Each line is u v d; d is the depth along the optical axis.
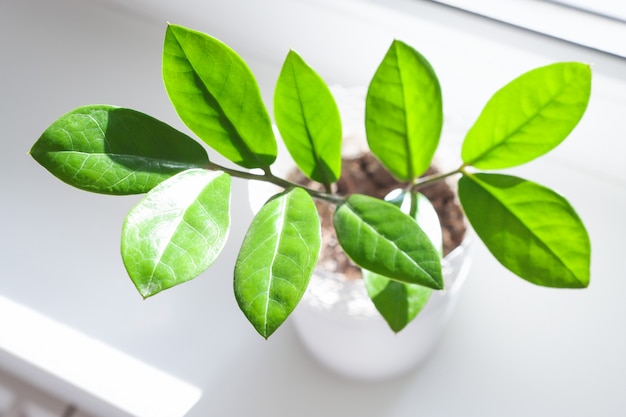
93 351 0.52
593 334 0.51
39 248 0.56
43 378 0.53
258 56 0.61
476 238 0.54
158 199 0.32
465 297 0.53
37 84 0.63
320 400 0.50
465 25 0.51
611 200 0.55
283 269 0.32
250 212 0.57
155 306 0.54
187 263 0.31
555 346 0.51
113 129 0.34
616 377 0.50
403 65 0.36
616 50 0.49
